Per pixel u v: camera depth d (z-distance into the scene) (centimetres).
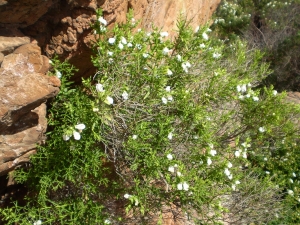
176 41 345
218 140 431
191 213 351
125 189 328
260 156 659
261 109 425
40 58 258
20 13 235
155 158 289
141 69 293
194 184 316
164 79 286
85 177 301
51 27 279
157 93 295
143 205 317
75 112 279
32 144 276
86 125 269
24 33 267
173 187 297
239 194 485
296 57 999
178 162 299
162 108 318
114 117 294
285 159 671
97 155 286
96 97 258
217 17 1120
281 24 1098
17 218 284
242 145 400
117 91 281
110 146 331
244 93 459
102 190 341
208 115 356
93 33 285
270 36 1061
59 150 283
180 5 497
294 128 566
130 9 300
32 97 242
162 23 454
